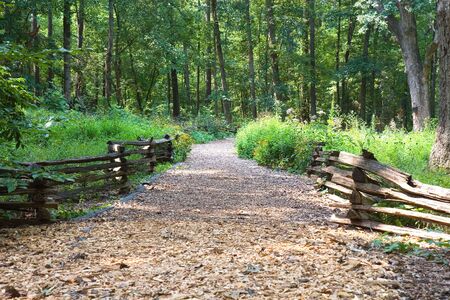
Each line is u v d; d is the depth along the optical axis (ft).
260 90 169.68
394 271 14.03
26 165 22.41
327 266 14.60
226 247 17.40
